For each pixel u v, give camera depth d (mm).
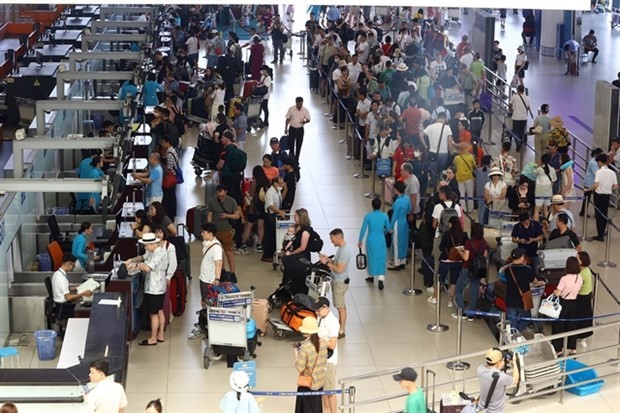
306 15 47375
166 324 15555
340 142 26156
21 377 11727
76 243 16719
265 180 18188
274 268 17891
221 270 15164
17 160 15852
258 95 26703
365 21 38500
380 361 14617
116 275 14812
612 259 18719
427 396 12789
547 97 32531
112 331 13375
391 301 16703
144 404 13312
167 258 15000
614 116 23500
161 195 19078
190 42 33781
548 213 18812
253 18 45375
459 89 26859
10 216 15906
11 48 31484
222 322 14086
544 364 13188
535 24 41000
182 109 27531
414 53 32375
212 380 14000
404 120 22703
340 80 27125
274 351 14789
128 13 34844
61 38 31922
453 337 15391
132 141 20594
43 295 15633
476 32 34281
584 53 39188
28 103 26828
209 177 22797
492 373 11445
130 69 29703
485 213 18594
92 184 14258
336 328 12422
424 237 17062
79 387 11688
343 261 15102
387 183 20891
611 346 13578
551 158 20703
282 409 13211
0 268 14945
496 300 15234
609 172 19266
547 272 15367
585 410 13148
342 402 12352
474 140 24281
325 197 21781
